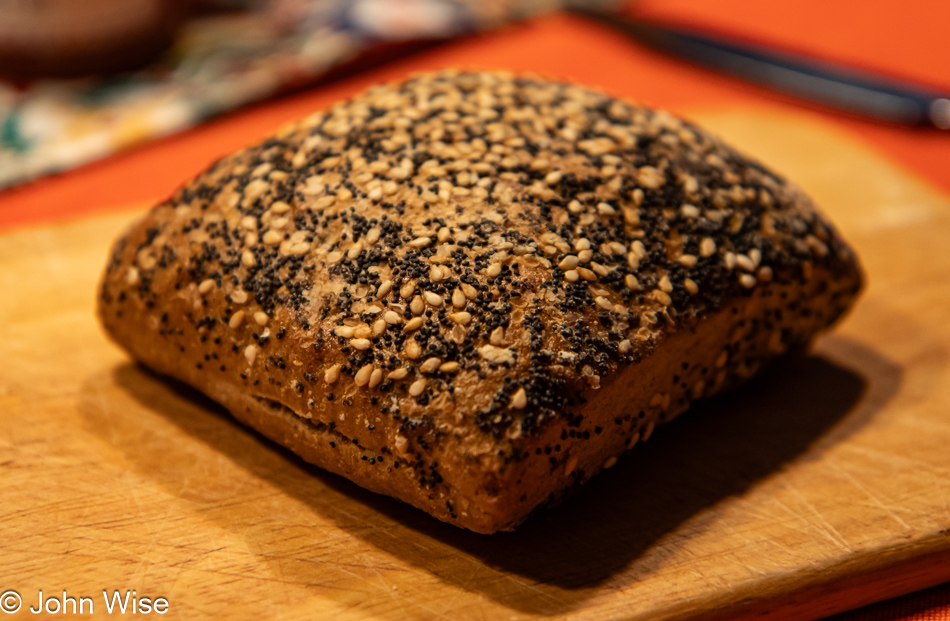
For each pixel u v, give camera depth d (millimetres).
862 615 198
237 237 210
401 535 200
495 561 196
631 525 202
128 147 301
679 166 219
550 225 205
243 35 365
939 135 320
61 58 319
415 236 203
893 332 246
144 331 220
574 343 195
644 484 210
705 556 196
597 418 198
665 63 366
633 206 210
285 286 203
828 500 207
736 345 216
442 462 191
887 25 391
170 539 198
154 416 221
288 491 208
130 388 227
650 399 206
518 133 219
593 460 202
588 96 232
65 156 294
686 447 217
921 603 200
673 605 188
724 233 213
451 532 201
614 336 198
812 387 231
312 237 206
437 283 198
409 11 376
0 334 237
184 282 213
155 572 193
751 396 229
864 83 330
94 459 211
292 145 220
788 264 215
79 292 250
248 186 214
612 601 189
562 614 187
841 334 245
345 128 220
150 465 211
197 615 186
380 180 210
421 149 214
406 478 195
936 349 241
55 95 318
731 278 210
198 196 219
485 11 390
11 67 322
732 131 311
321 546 198
